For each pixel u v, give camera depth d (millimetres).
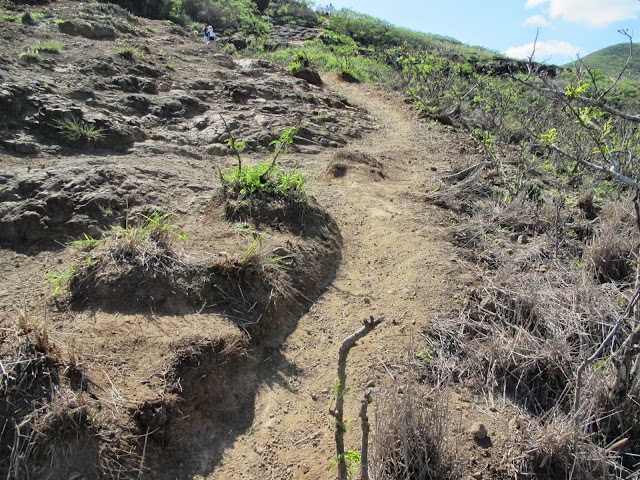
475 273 4453
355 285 4188
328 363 3418
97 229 4113
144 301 3254
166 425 2705
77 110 5602
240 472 2719
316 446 2865
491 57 21656
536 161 7379
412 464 2652
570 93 2824
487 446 2947
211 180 5172
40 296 3344
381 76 13797
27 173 4477
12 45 7598
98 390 2650
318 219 4574
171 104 7070
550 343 3570
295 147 7137
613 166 2945
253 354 3299
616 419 3086
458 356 3586
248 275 3572
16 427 2352
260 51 17156
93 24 9602
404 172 6809
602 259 4609
